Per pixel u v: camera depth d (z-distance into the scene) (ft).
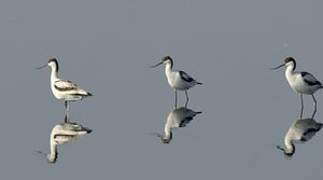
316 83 87.35
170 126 79.05
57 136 75.31
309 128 78.33
